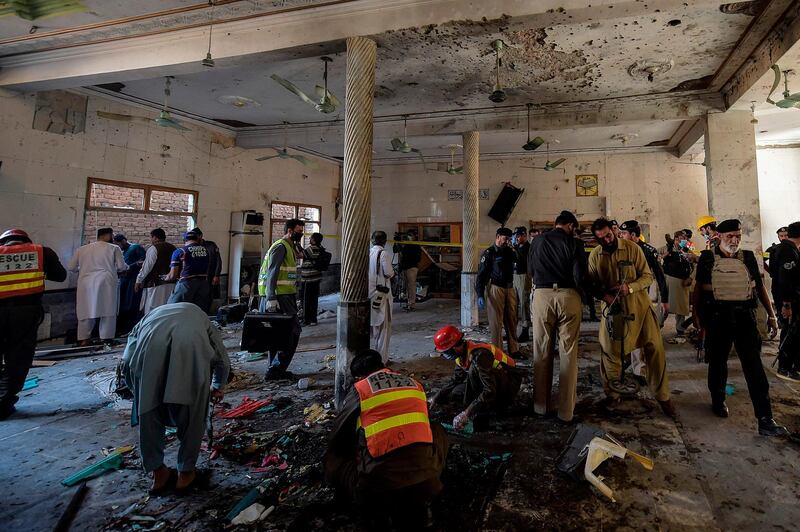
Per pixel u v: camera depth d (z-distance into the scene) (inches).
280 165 395.2
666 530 74.5
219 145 332.5
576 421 123.0
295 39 161.9
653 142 364.5
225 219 338.0
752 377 111.2
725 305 115.4
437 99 256.1
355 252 144.0
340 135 322.0
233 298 332.2
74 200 245.1
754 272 114.8
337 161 469.7
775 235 352.8
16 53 202.1
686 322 225.6
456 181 448.8
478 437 113.4
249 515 79.5
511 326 194.1
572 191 405.7
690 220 375.9
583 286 121.6
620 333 124.6
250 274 340.5
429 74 217.3
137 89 252.4
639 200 388.5
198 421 89.4
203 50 176.1
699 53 188.7
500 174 426.0
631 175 391.5
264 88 248.1
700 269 125.0
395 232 463.5
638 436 111.7
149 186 283.6
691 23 163.2
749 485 87.7
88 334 223.0
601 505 82.3
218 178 331.9
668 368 169.9
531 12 137.2
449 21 144.3
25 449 109.1
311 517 80.0
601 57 193.6
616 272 128.6
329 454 81.5
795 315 144.6
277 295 175.9
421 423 74.4
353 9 154.0
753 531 73.6
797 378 146.6
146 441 85.7
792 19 153.0
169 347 86.8
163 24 173.8
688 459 98.7
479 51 189.2
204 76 230.8
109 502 85.7
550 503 83.3
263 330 163.0
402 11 149.0
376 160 460.1
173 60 180.5
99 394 150.3
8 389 130.1
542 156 414.0
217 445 107.9
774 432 107.3
